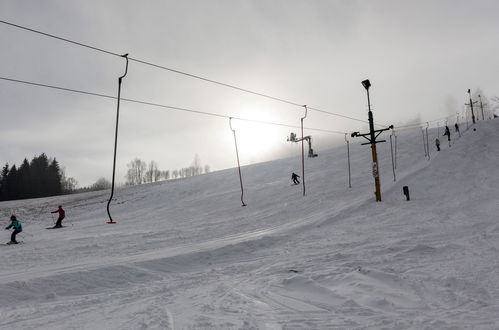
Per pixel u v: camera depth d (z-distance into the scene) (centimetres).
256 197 3059
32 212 4722
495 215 1273
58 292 734
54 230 2491
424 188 2189
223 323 471
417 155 3591
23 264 1082
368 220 1512
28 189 8812
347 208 1823
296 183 3356
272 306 541
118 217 3206
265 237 1252
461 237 1002
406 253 855
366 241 1082
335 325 443
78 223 3025
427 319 445
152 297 659
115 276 833
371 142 2050
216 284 724
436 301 515
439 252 841
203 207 3027
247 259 1016
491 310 464
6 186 8531
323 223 1541
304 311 509
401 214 1562
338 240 1151
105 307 607
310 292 608
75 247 1391
